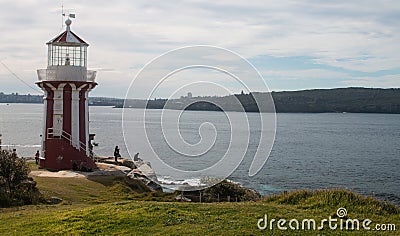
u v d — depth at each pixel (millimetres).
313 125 138125
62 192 20797
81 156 29188
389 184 42781
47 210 15719
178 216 13203
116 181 24203
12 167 19234
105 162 32156
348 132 111562
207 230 11945
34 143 58344
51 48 30453
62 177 25250
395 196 37344
